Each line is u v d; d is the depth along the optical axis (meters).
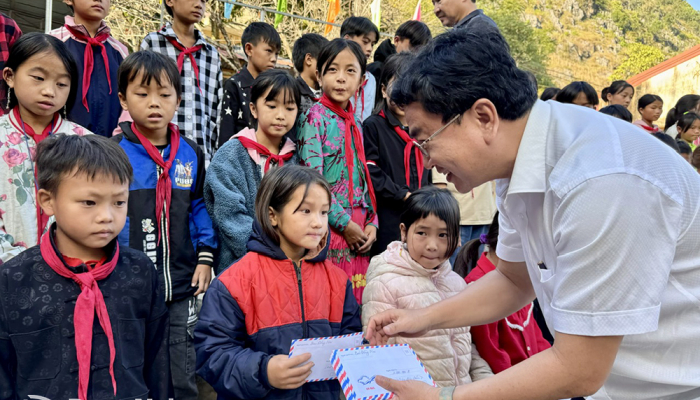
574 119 1.23
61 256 1.60
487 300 1.61
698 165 4.41
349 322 2.02
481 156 1.23
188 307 2.35
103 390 1.61
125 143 2.31
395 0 17.28
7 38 2.63
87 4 2.83
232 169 2.51
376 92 3.86
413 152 3.14
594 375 1.11
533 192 1.19
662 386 1.24
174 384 2.31
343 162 2.87
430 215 2.14
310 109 2.91
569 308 1.10
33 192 2.14
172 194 2.36
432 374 2.04
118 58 3.03
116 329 1.66
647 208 1.05
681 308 1.16
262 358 1.61
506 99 1.17
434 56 1.21
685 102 6.50
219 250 2.54
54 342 1.56
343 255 2.75
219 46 9.61
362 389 1.30
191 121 3.22
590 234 1.07
